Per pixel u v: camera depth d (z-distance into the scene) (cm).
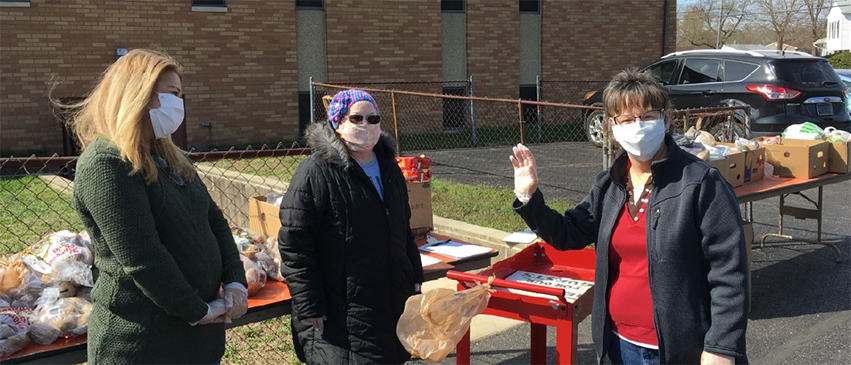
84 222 219
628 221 243
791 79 1001
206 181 830
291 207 283
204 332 236
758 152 568
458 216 700
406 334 264
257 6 1330
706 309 228
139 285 214
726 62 1071
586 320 485
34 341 267
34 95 1181
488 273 331
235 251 259
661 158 239
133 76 216
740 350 215
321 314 285
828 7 4512
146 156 220
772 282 558
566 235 265
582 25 1673
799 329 462
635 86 234
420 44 1492
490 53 1577
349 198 286
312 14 1398
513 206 266
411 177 421
